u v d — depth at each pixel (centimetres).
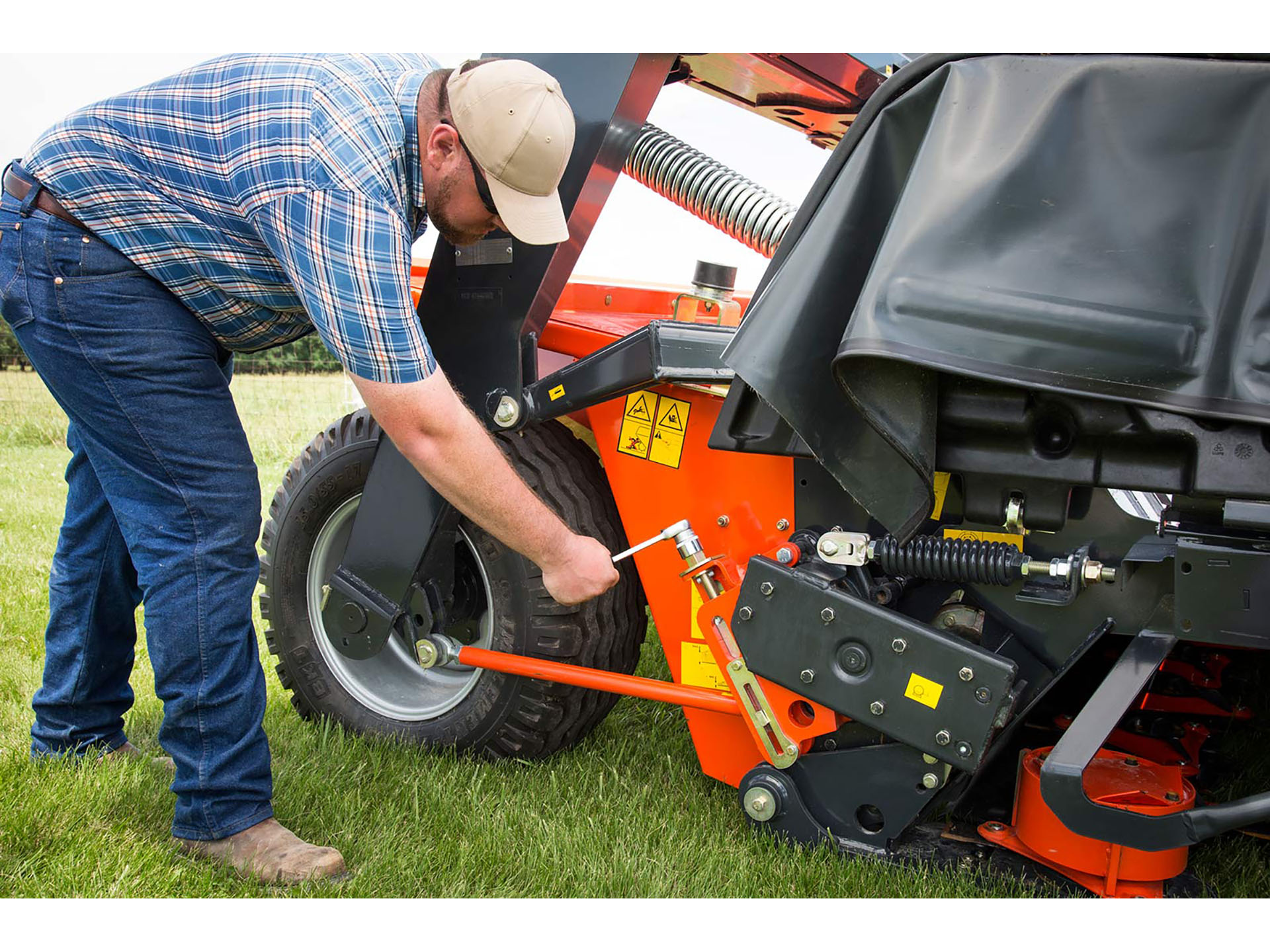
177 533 189
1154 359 142
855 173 166
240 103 169
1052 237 148
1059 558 176
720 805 221
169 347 183
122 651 231
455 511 219
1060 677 182
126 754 233
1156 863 179
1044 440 161
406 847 200
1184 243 143
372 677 259
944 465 167
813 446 164
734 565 206
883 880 189
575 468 236
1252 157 142
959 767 179
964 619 194
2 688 270
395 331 164
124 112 176
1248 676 242
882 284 151
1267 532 157
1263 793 159
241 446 194
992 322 146
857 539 189
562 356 236
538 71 175
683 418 213
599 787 227
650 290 299
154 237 176
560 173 176
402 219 170
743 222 242
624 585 241
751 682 200
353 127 167
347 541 259
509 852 200
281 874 189
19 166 182
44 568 378
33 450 708
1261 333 139
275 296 186
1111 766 191
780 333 162
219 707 191
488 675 238
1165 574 172
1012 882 188
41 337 181
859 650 185
